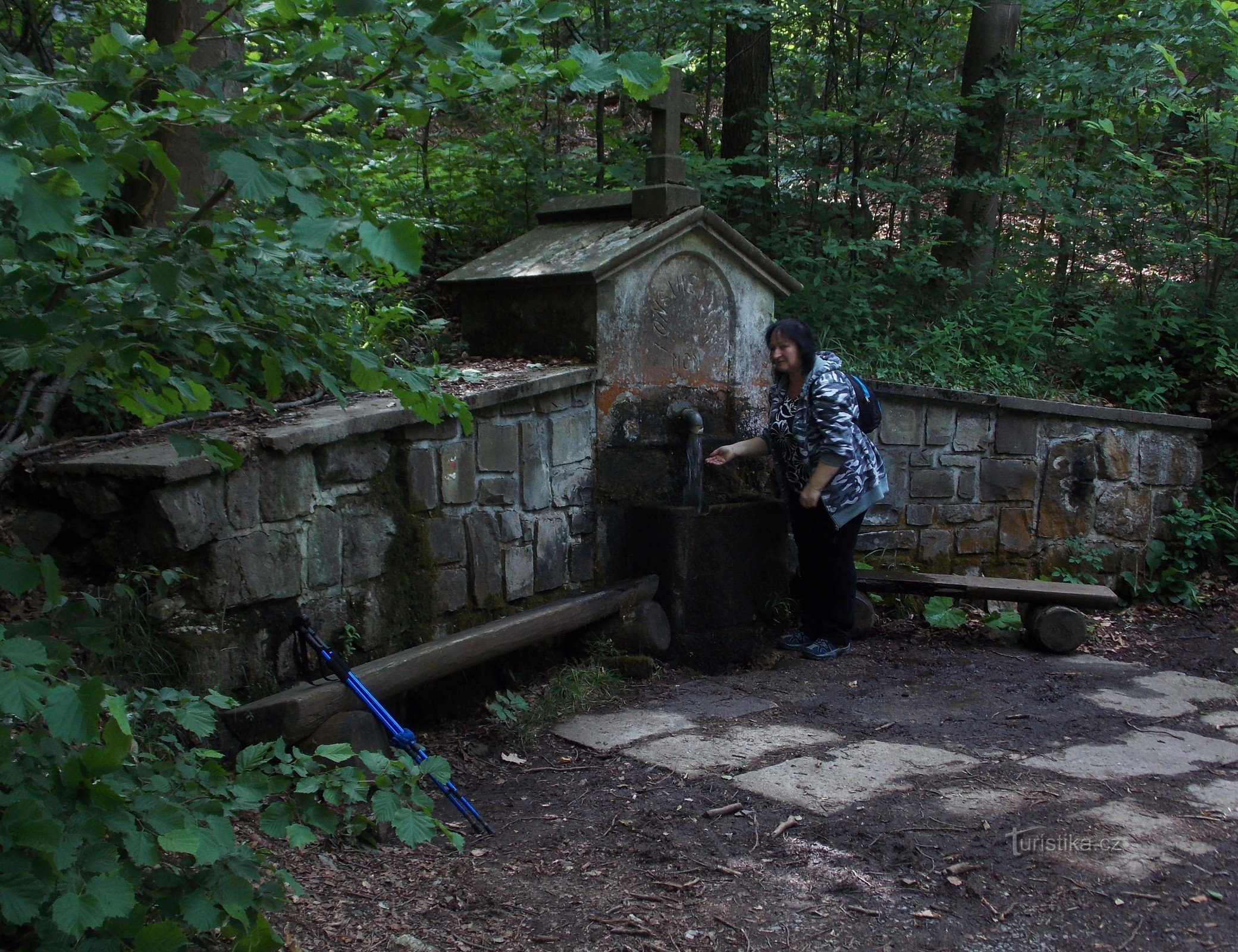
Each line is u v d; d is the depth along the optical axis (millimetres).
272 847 2945
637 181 6949
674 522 5047
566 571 4938
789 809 3357
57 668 2104
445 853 3115
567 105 8242
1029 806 3375
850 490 4961
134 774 2182
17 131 1645
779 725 4219
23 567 2096
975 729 4195
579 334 5023
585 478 5016
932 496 6297
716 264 5340
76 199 1673
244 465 3443
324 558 3779
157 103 2066
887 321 7320
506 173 7184
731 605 5273
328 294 4062
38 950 1900
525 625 4258
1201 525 6957
